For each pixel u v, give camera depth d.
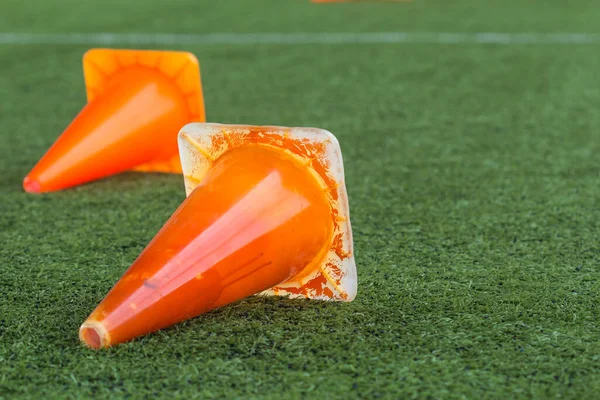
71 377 1.60
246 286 1.80
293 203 1.80
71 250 2.32
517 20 6.61
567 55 5.27
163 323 1.72
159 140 2.85
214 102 4.22
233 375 1.61
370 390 1.55
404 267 2.17
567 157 3.23
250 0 7.88
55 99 4.28
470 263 2.21
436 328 1.80
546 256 2.25
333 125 3.77
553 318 1.86
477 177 3.00
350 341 1.74
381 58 5.25
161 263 1.70
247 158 1.86
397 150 3.37
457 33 6.09
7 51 5.49
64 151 2.79
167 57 2.78
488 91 4.38
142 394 1.54
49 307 1.93
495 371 1.62
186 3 7.68
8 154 3.33
